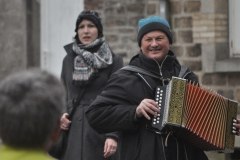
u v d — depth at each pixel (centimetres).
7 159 563
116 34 2114
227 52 1934
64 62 1359
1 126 573
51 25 2211
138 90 1055
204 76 1945
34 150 579
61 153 1320
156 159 1020
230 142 1057
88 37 1359
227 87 1920
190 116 1006
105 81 1320
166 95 1012
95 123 1065
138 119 1028
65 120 1303
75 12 2189
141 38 1098
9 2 2547
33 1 2552
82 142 1292
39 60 2548
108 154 1270
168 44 1098
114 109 1049
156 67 1065
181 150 1038
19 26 2547
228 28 1930
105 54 1334
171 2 1997
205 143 1028
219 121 1042
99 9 2123
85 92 1315
